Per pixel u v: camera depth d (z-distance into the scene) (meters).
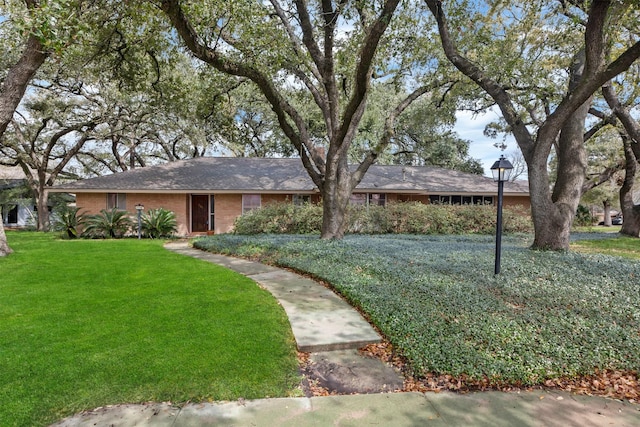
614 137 18.98
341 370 3.45
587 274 6.04
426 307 4.50
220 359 3.37
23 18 5.10
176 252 9.88
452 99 14.00
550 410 2.81
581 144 8.32
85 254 8.90
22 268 7.07
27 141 19.61
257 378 3.13
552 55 9.01
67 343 3.62
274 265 8.02
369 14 8.57
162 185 15.71
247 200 16.62
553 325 4.02
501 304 4.57
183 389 2.90
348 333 4.10
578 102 7.22
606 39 7.55
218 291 5.58
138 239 13.61
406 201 16.45
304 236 11.59
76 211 14.77
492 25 9.38
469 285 5.30
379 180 17.42
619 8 6.62
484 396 2.99
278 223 13.77
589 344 3.69
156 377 3.04
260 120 25.45
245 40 7.73
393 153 26.67
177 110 16.80
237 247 9.91
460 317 4.20
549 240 8.22
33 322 4.18
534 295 4.95
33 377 2.99
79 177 25.09
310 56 10.09
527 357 3.43
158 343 3.66
